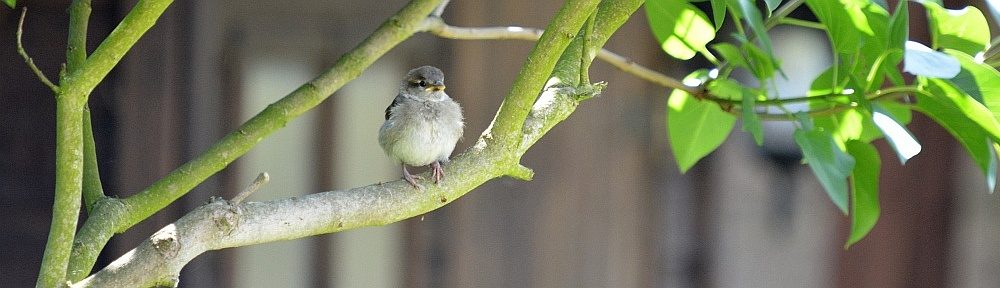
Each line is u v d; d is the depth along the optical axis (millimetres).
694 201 10875
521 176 6402
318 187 10898
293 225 5711
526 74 6086
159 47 9477
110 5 9281
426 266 10359
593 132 10438
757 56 7234
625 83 10523
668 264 10711
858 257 11430
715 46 7363
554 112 6492
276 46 10250
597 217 10406
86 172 6160
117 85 9375
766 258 11125
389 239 10570
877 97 6934
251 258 10445
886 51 6535
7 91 9141
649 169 10625
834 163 6355
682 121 8266
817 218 11312
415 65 10734
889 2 11031
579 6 5871
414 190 6070
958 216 11438
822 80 7684
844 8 6629
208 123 9727
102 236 5820
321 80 6934
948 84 6293
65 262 5383
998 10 6652
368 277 10594
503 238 10281
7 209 9133
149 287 5391
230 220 5531
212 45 9805
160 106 9445
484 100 10281
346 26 10445
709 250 10883
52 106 9211
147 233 9633
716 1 6590
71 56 6328
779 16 7602
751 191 11125
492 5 10305
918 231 11477
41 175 9195
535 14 10344
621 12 6891
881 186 11523
